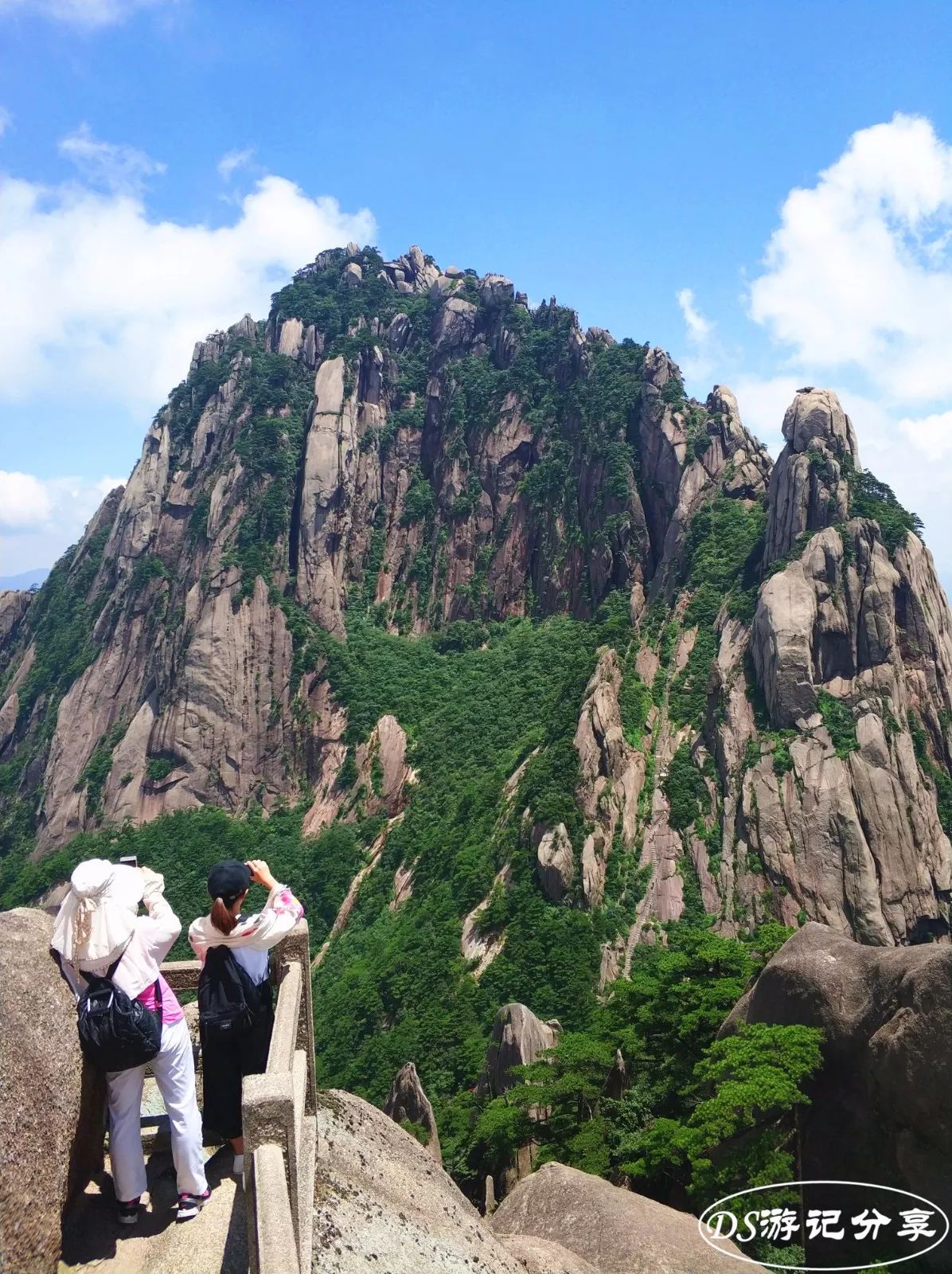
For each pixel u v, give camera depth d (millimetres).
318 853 123625
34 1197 6426
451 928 88375
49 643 173125
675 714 102688
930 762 89938
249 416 169625
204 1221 8164
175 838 133500
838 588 95750
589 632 129000
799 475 105125
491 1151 39375
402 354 183125
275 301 190625
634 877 87562
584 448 150000
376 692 144000
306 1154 9359
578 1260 13953
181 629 149375
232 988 9008
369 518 167875
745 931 82062
